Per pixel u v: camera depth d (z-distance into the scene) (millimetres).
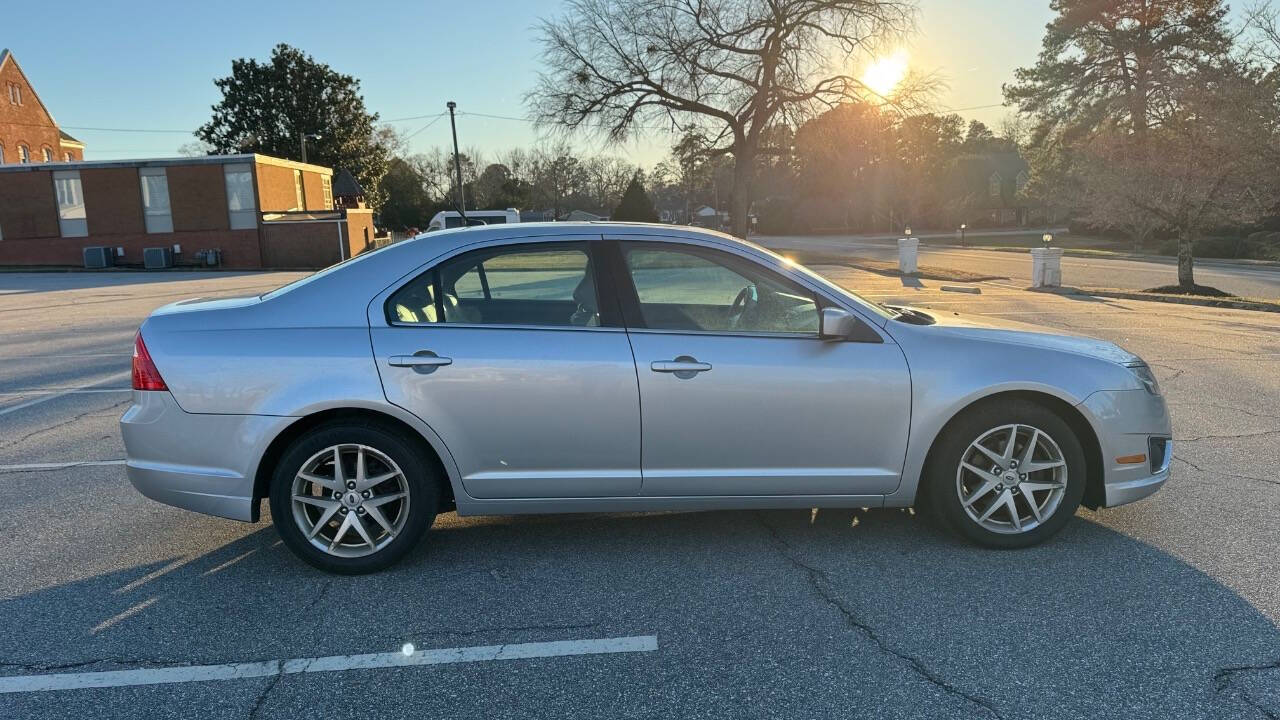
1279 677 2836
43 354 10461
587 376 3635
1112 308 15375
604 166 94562
